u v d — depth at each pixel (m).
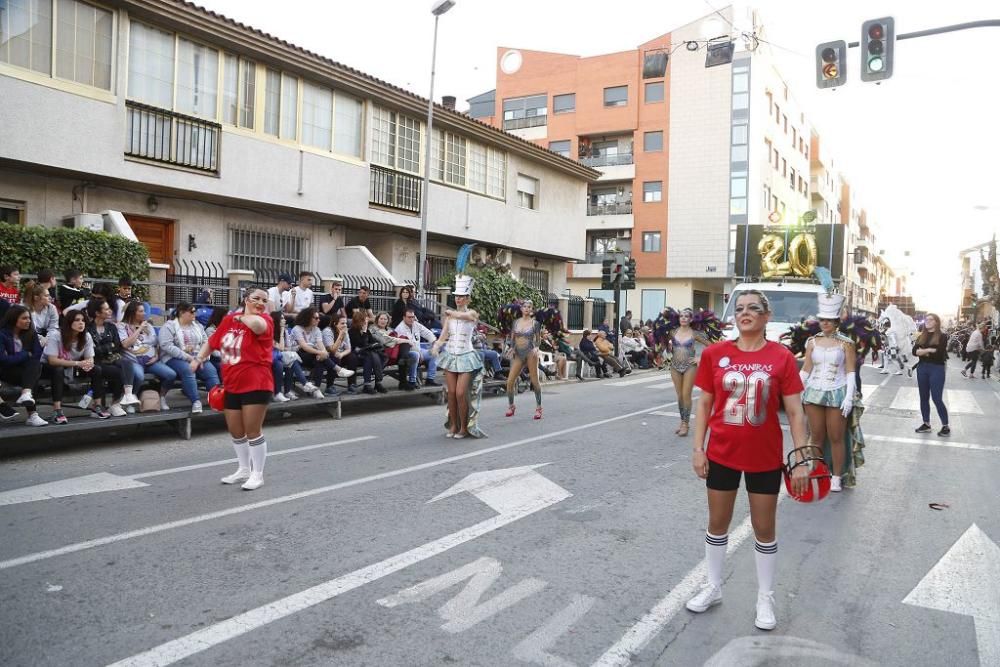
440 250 21.48
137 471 6.75
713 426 3.91
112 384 8.09
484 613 3.82
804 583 4.43
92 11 12.38
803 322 7.97
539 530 5.29
